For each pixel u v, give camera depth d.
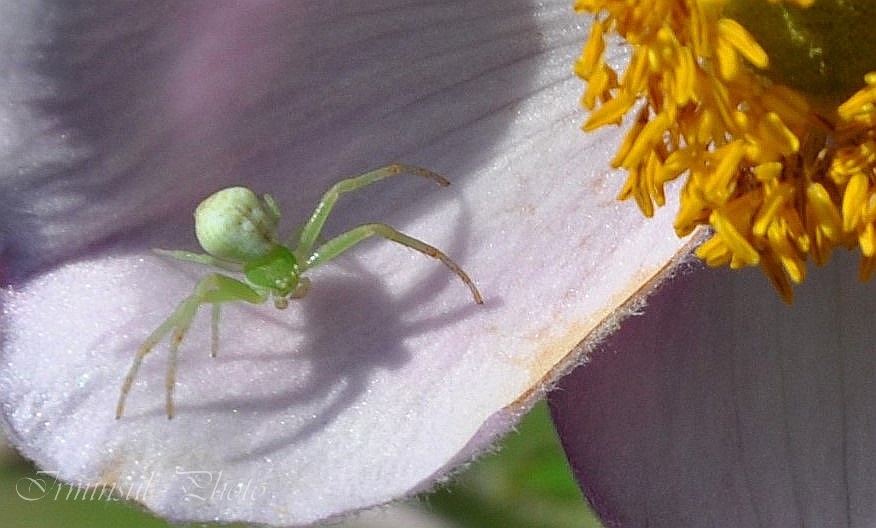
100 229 0.09
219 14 0.08
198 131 0.09
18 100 0.08
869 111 0.09
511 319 0.09
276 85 0.09
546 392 0.09
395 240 0.09
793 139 0.09
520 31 0.09
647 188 0.09
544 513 0.12
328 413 0.09
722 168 0.09
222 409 0.09
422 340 0.09
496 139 0.09
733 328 0.09
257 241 0.09
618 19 0.09
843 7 0.09
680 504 0.09
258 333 0.09
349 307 0.09
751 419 0.09
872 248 0.09
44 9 0.08
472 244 0.09
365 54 0.09
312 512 0.09
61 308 0.09
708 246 0.09
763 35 0.09
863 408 0.09
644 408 0.09
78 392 0.09
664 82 0.08
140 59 0.08
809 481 0.09
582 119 0.09
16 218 0.08
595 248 0.09
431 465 0.08
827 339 0.10
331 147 0.09
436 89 0.09
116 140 0.09
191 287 0.09
